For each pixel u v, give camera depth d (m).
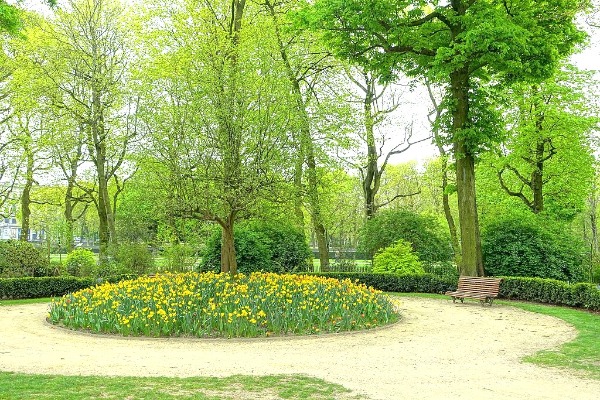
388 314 13.26
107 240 28.25
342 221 37.91
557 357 9.29
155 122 15.89
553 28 17.98
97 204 31.23
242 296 12.18
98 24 24.75
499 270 19.91
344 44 18.59
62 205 34.44
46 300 18.25
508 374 8.05
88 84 24.41
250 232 22.91
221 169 15.88
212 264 22.70
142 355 9.35
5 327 12.51
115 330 11.45
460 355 9.51
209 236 23.89
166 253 22.64
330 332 11.52
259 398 6.46
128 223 28.42
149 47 22.03
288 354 9.52
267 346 10.24
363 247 23.92
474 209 19.19
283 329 11.50
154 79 17.06
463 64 16.97
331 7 16.50
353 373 8.05
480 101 19.55
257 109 16.27
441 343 10.66
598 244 42.25
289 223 20.91
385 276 20.97
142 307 11.77
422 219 23.34
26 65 23.66
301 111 18.36
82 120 24.52
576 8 18.72
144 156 16.03
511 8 17.69
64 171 28.77
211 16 21.53
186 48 18.20
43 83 22.98
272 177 16.00
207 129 15.74
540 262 19.52
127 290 12.87
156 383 7.14
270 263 22.67
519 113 25.25
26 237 30.05
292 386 7.10
